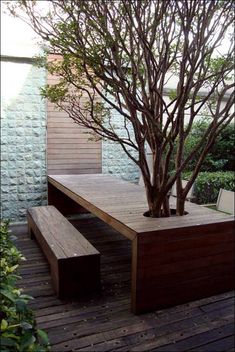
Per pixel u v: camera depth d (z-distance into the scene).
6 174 4.64
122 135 5.02
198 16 2.09
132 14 2.13
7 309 1.22
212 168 5.79
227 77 2.91
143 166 2.50
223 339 2.03
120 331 2.10
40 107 4.71
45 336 1.14
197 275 2.44
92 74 2.49
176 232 2.31
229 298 2.51
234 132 5.87
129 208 2.80
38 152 4.77
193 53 2.18
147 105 2.33
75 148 4.96
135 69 2.24
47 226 3.29
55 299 2.51
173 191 3.58
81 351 1.91
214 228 2.45
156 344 1.98
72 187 3.80
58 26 2.07
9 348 1.01
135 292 2.27
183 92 2.28
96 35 2.16
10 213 4.73
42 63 2.95
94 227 4.56
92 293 2.61
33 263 3.24
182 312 2.32
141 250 2.21
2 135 4.56
